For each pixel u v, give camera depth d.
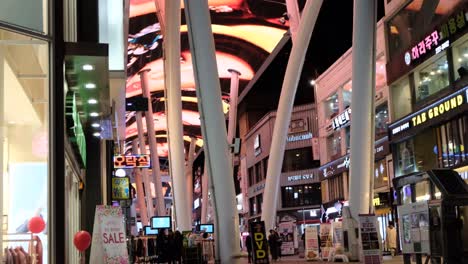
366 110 23.55
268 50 57.69
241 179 86.31
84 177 20.06
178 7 31.17
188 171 92.81
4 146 9.94
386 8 37.50
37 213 10.01
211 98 20.08
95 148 20.44
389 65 36.81
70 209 13.85
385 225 37.09
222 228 19.92
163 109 81.69
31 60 10.11
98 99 14.70
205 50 20.06
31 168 10.09
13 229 9.91
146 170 76.62
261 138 73.00
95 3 13.94
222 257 19.83
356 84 23.64
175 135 32.78
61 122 10.24
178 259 27.02
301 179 65.31
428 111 31.16
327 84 50.22
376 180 39.72
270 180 33.44
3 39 9.69
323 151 51.75
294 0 39.66
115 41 14.45
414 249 15.75
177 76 32.34
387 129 36.66
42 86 10.16
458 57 29.09
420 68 33.28
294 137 66.56
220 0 50.62
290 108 33.78
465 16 27.92
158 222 39.00
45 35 10.11
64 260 10.02
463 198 14.44
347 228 23.59
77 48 10.79
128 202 36.66
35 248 9.89
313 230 31.00
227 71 63.50
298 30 33.53
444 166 30.11
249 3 51.25
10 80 10.03
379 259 18.16
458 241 14.33
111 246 11.09
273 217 33.28
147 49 57.62
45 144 10.12
